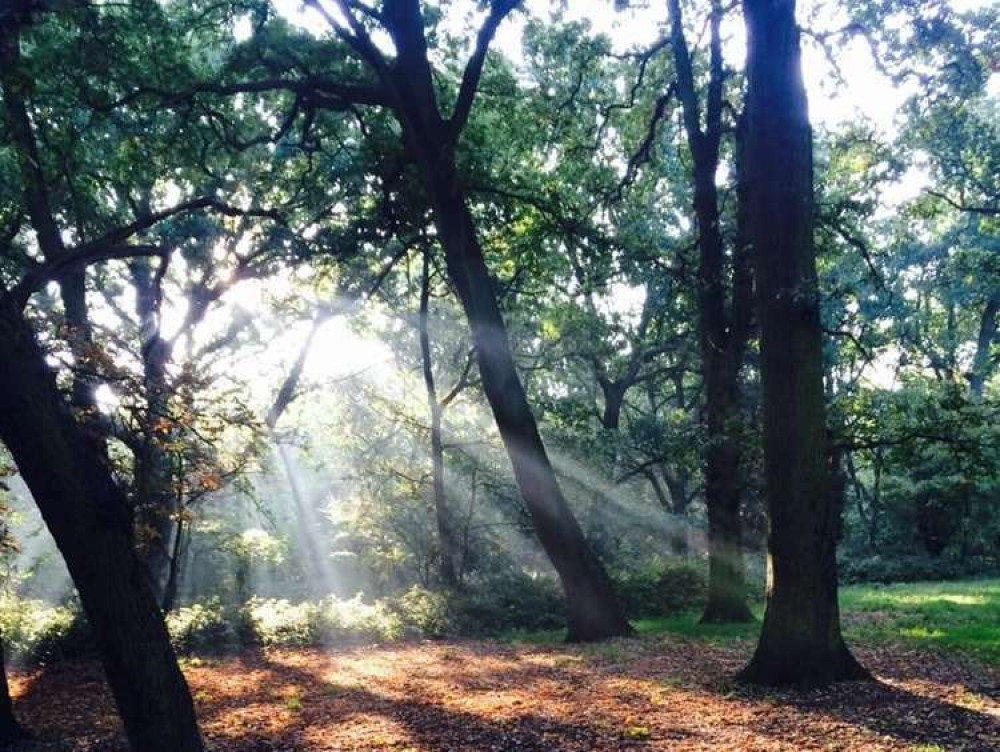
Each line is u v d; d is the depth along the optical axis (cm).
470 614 1894
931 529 3431
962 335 3919
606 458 2314
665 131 2112
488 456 2316
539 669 1252
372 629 1723
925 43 1257
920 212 2159
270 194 2102
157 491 1093
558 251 2316
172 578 1759
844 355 2609
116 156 1722
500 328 1638
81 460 582
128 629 586
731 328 1814
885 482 3459
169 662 604
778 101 1030
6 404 557
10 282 1678
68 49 1395
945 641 1294
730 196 2014
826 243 1730
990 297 3456
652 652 1365
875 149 1658
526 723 888
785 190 1018
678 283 2048
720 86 1838
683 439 1872
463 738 843
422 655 1487
